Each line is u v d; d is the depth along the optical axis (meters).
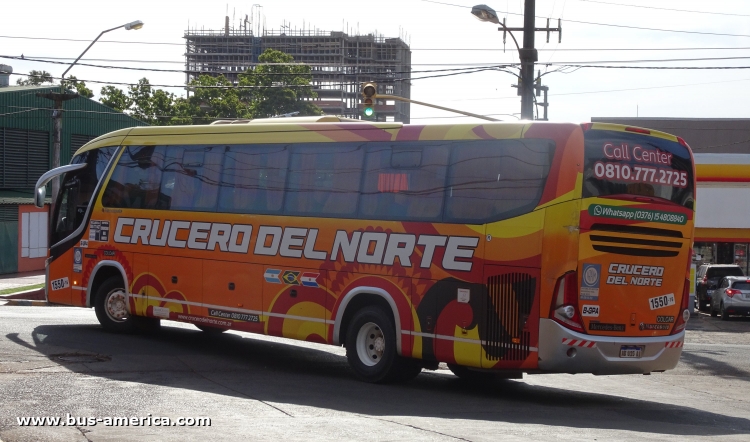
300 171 13.20
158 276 15.05
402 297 11.73
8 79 50.31
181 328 18.11
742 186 37.59
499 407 10.59
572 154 10.52
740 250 38.34
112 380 11.20
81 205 16.58
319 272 12.72
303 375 12.67
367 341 12.31
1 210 38.03
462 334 11.11
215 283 14.12
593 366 10.54
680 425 9.73
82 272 16.42
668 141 11.37
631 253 10.85
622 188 10.81
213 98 78.81
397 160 12.09
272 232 13.40
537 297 10.52
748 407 11.75
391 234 11.95
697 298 35.56
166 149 15.28
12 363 12.26
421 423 8.91
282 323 13.13
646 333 11.02
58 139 31.62
